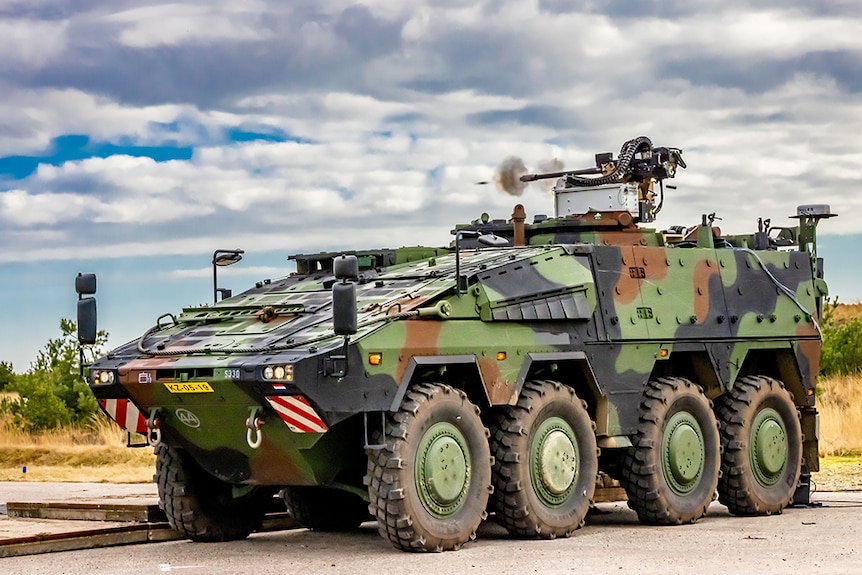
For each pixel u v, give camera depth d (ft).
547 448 38.17
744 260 46.91
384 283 38.68
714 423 44.04
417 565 32.07
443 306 35.40
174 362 35.14
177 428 36.76
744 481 44.93
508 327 37.65
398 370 34.19
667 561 32.04
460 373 37.63
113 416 37.83
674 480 42.45
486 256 40.55
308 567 32.17
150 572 31.89
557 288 39.19
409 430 34.04
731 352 45.44
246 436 35.22
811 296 50.03
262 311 38.04
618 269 41.70
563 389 39.01
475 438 36.04
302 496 42.32
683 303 43.80
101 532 37.83
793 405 47.44
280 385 32.53
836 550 34.04
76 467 72.28
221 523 39.17
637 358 41.78
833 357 94.58
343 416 33.01
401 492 33.78
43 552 36.22
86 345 37.19
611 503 52.21
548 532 37.83
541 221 46.01
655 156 46.70
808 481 48.37
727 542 36.35
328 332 34.50
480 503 36.04
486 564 32.04
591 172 47.57
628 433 41.37
